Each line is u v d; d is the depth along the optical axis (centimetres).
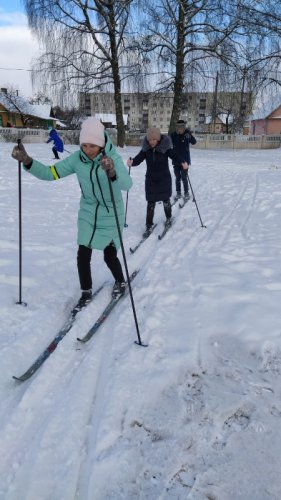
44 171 336
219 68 2272
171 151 605
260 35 2123
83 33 2275
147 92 2436
